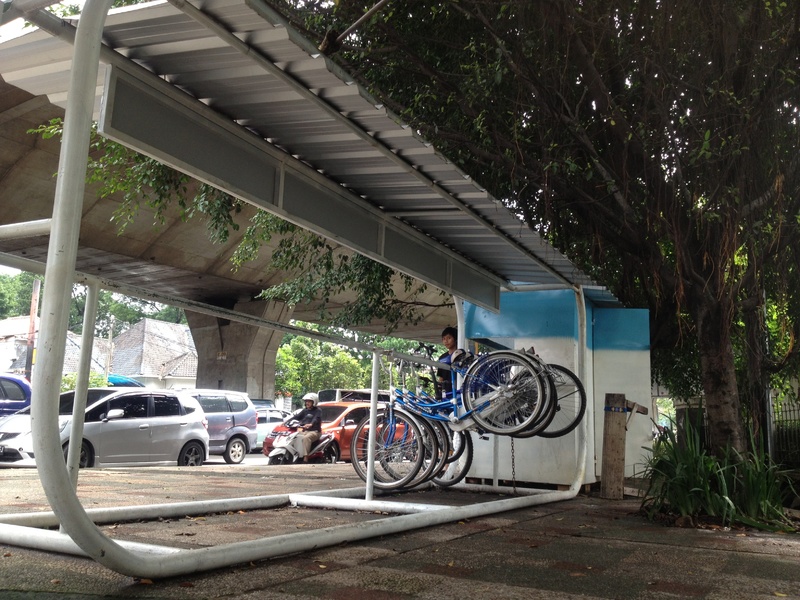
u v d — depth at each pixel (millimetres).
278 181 5281
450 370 7965
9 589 3152
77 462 3881
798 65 9398
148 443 14773
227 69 4102
